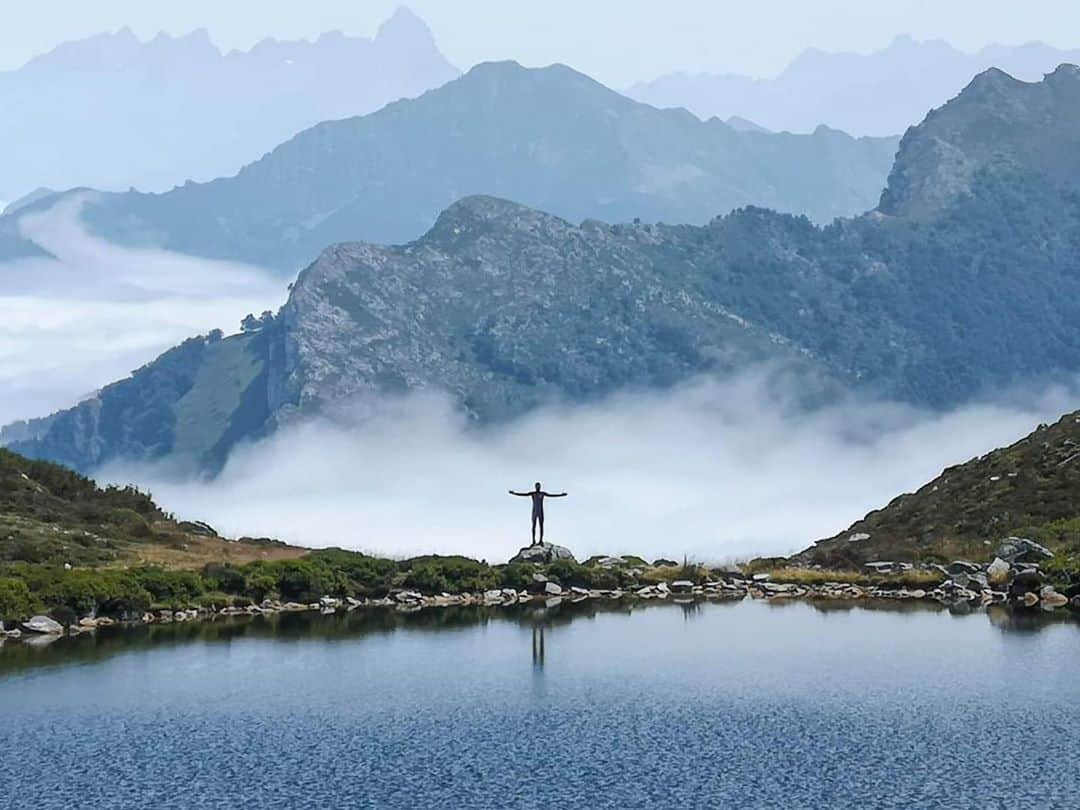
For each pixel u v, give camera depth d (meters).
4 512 156.12
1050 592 137.50
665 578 157.62
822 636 120.31
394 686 102.00
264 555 159.88
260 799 76.38
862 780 78.06
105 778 80.12
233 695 99.50
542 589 152.38
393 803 75.50
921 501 178.62
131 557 147.75
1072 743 84.50
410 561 158.75
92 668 108.56
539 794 76.75
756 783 77.94
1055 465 172.25
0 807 75.50
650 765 81.50
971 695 96.25
